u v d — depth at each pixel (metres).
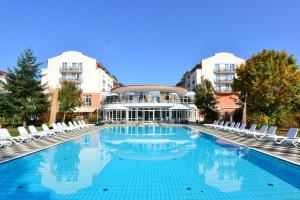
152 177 10.16
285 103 30.44
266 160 13.41
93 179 9.91
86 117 58.28
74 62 67.81
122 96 56.56
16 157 13.33
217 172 10.98
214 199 7.78
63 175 10.51
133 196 8.02
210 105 47.69
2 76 53.84
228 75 69.44
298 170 11.22
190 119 56.69
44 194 8.24
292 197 7.95
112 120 53.97
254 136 21.25
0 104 33.91
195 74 71.44
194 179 9.91
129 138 24.34
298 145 17.03
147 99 53.94
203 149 17.19
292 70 29.98
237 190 8.61
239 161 13.22
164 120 53.00
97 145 19.27
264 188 8.82
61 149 17.05
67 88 48.16
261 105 30.42
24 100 34.59
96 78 67.31
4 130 17.72
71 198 7.88
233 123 28.88
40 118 50.25
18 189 8.75
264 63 30.28
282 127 28.83
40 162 13.00
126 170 11.30
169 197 7.94
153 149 17.44
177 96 56.34
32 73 36.03
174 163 12.80
